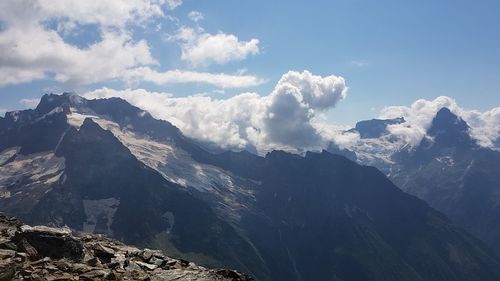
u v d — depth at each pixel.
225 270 32.22
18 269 27.12
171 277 30.02
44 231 31.56
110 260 32.47
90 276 27.53
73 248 31.27
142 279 28.86
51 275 27.02
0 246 30.30
